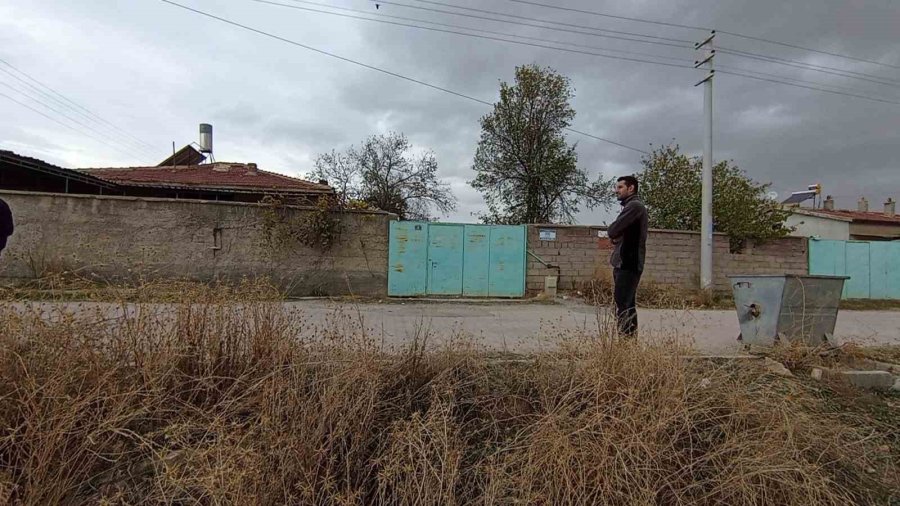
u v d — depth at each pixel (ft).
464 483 7.50
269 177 59.11
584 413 8.10
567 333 13.03
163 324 9.22
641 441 7.31
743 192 43.01
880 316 30.89
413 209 90.74
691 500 7.13
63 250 29.53
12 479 6.69
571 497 6.97
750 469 7.25
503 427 9.15
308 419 7.69
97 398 7.47
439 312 26.30
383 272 34.19
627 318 11.56
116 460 7.29
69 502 6.88
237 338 9.59
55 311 8.62
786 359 13.88
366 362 9.31
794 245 42.45
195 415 8.14
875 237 81.92
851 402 11.25
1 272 28.48
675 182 48.47
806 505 6.99
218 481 6.30
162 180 49.57
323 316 20.33
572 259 36.78
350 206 35.12
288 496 6.75
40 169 36.78
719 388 8.92
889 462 8.82
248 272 31.99
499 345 15.71
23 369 7.63
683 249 39.60
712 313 27.61
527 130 65.62
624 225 13.41
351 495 6.73
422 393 9.66
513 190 67.05
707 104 38.78
